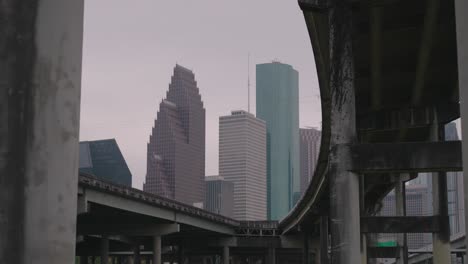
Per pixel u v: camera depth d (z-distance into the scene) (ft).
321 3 98.84
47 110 28.48
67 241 28.66
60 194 28.53
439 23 113.29
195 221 316.60
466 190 34.19
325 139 181.27
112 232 276.62
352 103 95.55
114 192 217.97
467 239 33.94
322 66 125.90
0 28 28.22
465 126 34.53
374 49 124.47
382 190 293.43
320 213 295.07
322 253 303.07
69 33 29.55
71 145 29.22
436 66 136.67
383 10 107.65
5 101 27.86
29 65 28.27
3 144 27.63
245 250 472.85
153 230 282.77
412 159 88.94
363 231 156.56
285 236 400.06
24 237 27.35
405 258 242.99
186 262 580.30
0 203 27.30
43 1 28.91
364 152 90.68
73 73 29.66
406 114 160.56
